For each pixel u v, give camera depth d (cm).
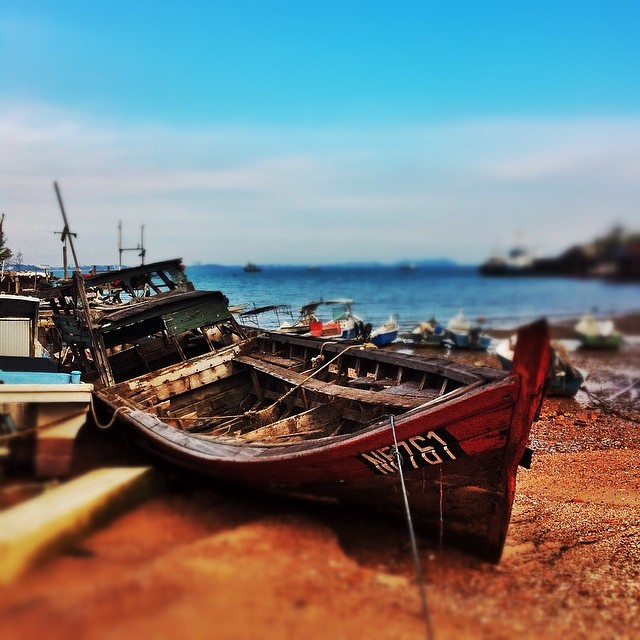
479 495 575
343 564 516
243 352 1066
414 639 424
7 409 671
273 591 452
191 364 966
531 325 443
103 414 840
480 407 520
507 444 541
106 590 411
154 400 902
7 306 1094
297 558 511
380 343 2391
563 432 1220
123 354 1170
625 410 1423
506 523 586
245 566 480
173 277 1214
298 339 1030
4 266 2948
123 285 1272
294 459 552
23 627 368
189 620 397
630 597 548
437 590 508
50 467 583
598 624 490
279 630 406
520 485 891
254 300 2744
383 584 497
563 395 1522
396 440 544
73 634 366
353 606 453
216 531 531
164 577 440
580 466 991
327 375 933
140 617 390
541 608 506
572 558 632
